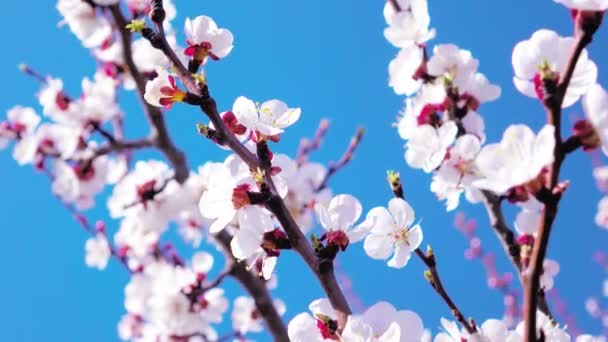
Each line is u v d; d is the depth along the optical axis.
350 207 0.54
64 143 1.18
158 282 1.16
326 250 0.53
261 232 0.54
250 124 0.55
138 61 0.96
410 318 0.53
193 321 1.15
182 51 0.58
